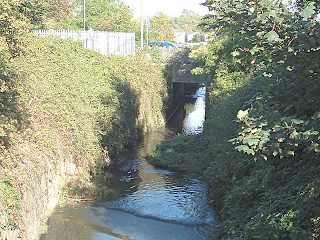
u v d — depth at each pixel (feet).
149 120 112.57
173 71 128.98
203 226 52.90
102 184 66.74
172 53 129.29
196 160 80.53
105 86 84.69
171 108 135.85
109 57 102.68
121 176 73.72
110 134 78.28
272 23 18.43
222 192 55.62
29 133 48.62
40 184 47.03
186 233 51.34
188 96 176.04
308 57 19.06
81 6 149.89
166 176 74.59
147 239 49.65
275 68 22.06
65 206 56.34
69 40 88.99
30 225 42.22
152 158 84.89
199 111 166.09
